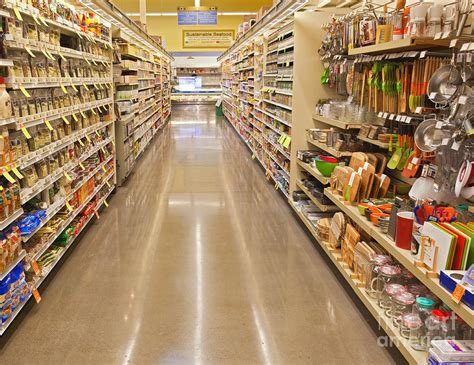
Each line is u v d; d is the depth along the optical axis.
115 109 7.04
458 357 2.07
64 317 3.17
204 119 19.64
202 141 12.77
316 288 3.66
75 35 4.77
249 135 11.23
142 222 5.36
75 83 4.42
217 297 3.49
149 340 2.89
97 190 5.37
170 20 25.33
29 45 3.14
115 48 7.14
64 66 4.24
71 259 4.22
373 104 3.75
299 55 5.34
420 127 2.78
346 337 2.96
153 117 13.46
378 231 2.97
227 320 3.15
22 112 3.16
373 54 3.91
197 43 25.45
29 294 3.12
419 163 2.98
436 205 2.60
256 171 8.59
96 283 3.72
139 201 6.30
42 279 3.43
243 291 3.60
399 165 3.35
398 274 2.88
